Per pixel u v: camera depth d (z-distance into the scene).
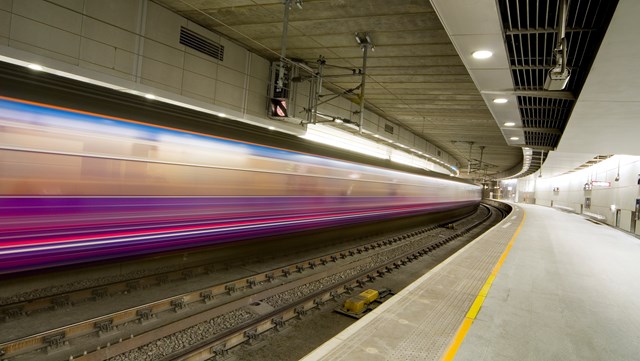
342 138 15.68
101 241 4.70
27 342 3.68
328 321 5.32
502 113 9.16
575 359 3.45
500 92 7.30
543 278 6.36
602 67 5.18
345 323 5.29
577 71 6.14
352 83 12.42
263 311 5.35
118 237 4.88
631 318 4.68
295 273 7.30
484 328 3.96
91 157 4.58
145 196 5.18
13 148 3.93
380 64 10.51
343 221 10.34
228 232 6.50
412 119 17.86
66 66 6.39
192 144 5.82
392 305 4.39
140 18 7.45
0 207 3.85
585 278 6.63
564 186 36.22
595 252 9.76
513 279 6.11
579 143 11.79
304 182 8.48
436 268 6.40
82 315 4.63
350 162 10.50
